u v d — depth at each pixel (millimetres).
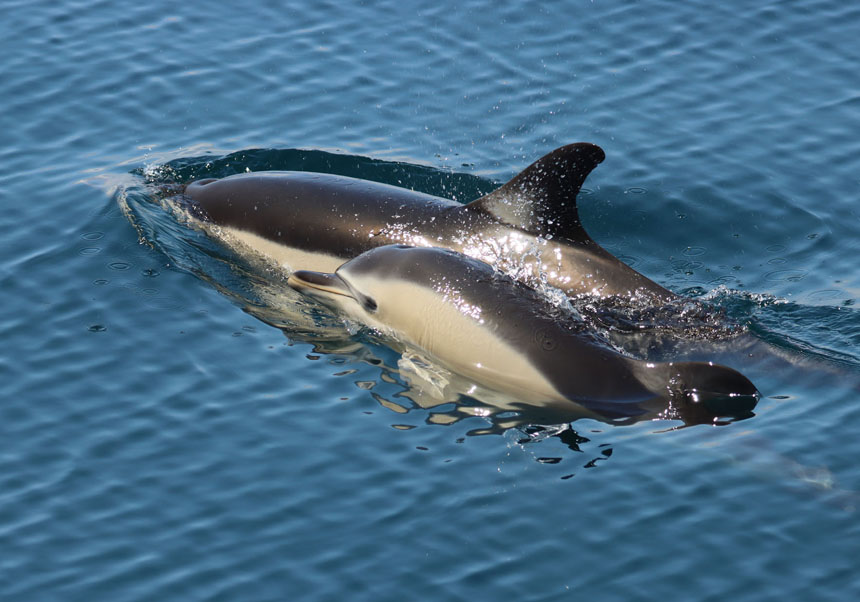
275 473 39188
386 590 34031
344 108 65938
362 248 52219
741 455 39312
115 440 40844
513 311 45625
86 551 35812
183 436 41062
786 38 71125
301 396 43562
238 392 43688
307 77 68625
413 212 52031
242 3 76188
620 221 56188
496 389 44594
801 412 41500
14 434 41062
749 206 56938
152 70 69000
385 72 68938
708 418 41531
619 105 65562
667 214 56594
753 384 42594
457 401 43625
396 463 39656
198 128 64125
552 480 38531
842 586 33469
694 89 66812
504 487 38250
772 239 54562
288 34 72812
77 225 54844
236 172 60656
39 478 38938
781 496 37219
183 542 36125
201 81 68125
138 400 43000
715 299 49219
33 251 52688
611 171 60000
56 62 69500
